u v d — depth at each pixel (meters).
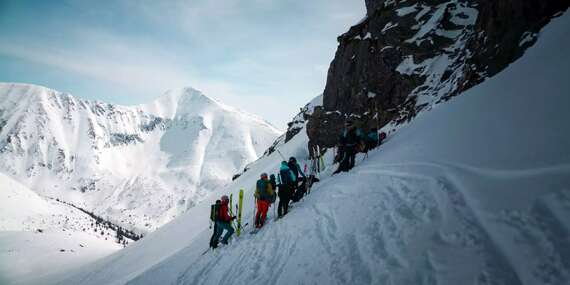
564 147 4.23
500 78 9.64
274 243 8.29
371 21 25.58
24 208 172.50
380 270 4.25
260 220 11.29
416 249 4.27
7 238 117.38
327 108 28.52
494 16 14.70
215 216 11.72
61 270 89.44
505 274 3.13
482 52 14.82
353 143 12.52
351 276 4.51
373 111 22.25
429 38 20.47
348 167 12.59
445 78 18.02
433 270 3.68
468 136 7.23
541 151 4.54
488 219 4.01
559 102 5.39
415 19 22.11
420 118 14.91
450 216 4.58
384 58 22.39
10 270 91.88
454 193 5.16
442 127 9.47
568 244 2.98
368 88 23.17
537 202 3.71
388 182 7.81
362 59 24.70
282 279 5.73
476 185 4.96
